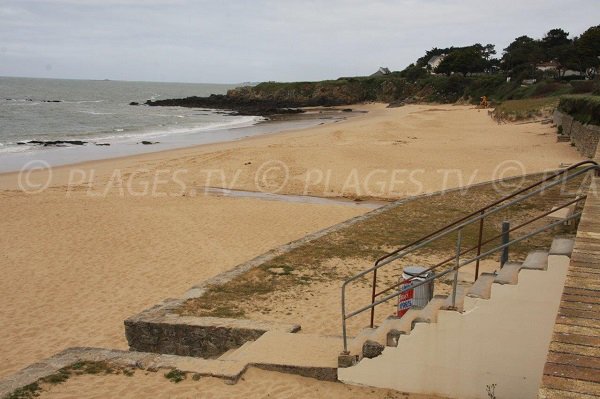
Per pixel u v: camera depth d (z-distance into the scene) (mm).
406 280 6984
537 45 112125
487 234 13516
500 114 54500
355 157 28578
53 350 9094
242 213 18359
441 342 5984
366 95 129250
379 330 6840
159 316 8539
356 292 10023
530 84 87250
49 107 90125
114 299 11156
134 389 6258
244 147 34219
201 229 16312
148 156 33375
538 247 11977
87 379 6500
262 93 132500
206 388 6289
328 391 6309
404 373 6195
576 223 12844
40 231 16156
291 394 6219
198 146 38812
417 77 134000
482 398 5934
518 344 5707
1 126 56500
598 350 3631
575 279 4684
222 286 10180
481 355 5863
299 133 47156
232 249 14359
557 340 3771
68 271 12836
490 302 5730
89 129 55812
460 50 129625
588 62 84250
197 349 8086
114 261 13492
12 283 12109
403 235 13727
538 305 5559
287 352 6988
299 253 12266
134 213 18312
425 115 65750
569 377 3371
